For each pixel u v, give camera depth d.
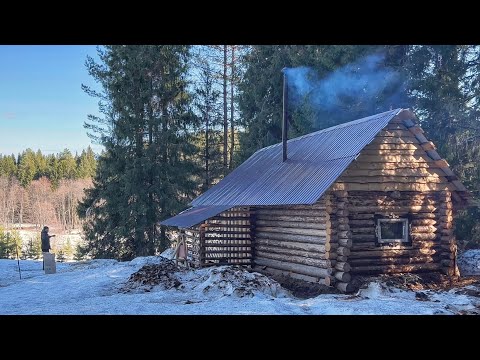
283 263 15.95
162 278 13.43
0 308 10.59
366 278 13.28
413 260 14.12
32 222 78.44
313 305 10.02
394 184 13.99
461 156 21.31
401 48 22.89
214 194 20.67
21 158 88.50
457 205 15.66
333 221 13.38
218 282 11.97
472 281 13.74
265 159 20.25
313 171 14.79
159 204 30.64
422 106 21.84
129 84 31.02
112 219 30.72
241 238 17.98
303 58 27.36
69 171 85.12
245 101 33.84
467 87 21.16
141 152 30.84
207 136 35.94
